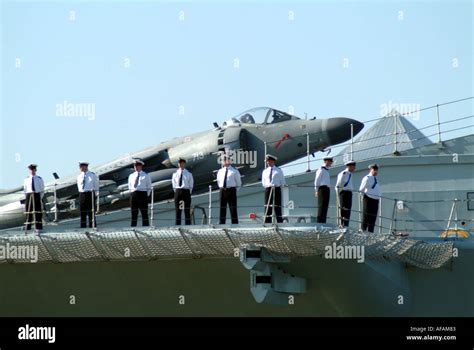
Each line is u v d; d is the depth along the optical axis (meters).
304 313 31.39
